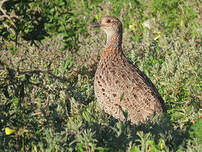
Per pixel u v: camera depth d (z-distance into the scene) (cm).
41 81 1727
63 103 1619
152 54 2372
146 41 2483
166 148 1273
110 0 3328
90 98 1827
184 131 1478
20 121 1380
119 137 1298
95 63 2178
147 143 1246
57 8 2698
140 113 1770
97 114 1517
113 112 1795
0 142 1323
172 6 3092
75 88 1759
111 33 1883
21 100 1438
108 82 1769
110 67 1803
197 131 1480
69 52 2367
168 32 2817
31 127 1404
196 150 1289
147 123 1433
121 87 1755
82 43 2631
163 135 1352
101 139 1337
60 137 1260
